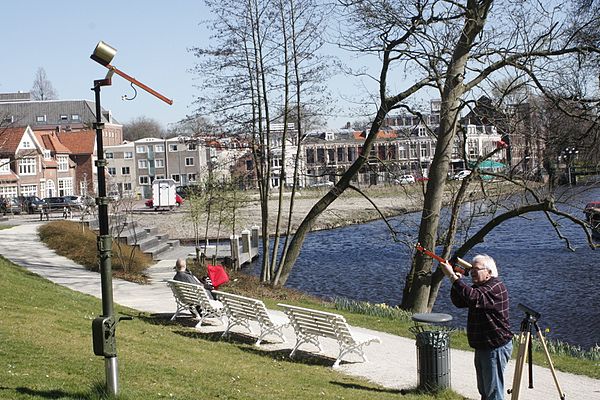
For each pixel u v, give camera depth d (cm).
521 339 852
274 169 3084
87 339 1195
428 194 2205
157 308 1819
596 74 2005
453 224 2167
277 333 1403
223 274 1881
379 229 5397
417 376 1147
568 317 2320
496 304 850
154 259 3241
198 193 3497
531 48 1970
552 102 1998
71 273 2528
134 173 11338
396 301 2761
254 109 2834
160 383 934
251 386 1004
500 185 2188
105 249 802
